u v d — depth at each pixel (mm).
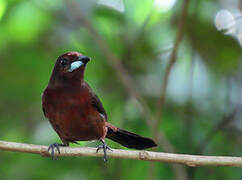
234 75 12742
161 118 11766
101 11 12430
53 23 12805
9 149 7996
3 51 12711
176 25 12805
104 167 11242
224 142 11750
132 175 11281
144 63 12680
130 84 11555
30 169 11211
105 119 9852
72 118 9148
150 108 12242
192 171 11305
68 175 11148
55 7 12789
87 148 8492
